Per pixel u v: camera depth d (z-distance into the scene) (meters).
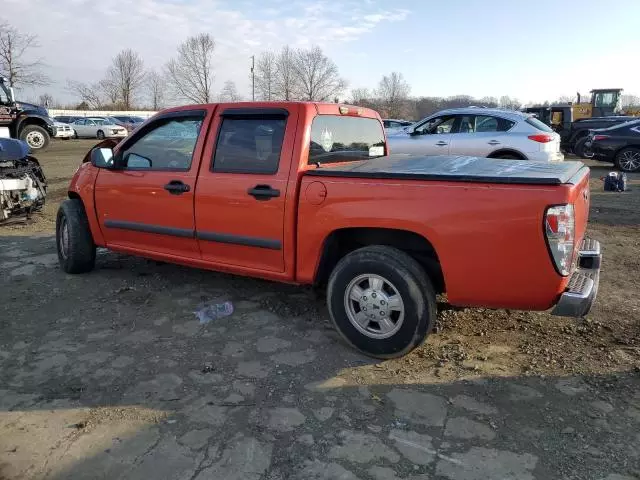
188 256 4.54
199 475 2.50
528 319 4.27
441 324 4.19
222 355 3.71
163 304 4.65
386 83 63.34
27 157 8.51
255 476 2.49
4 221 8.12
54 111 59.81
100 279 5.34
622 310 4.41
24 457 2.63
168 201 4.49
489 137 10.03
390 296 3.50
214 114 4.29
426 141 10.51
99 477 2.49
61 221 5.46
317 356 3.69
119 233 5.01
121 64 70.75
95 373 3.47
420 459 2.60
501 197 3.09
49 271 5.62
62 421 2.94
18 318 4.36
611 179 11.61
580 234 3.46
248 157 4.07
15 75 49.75
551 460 2.58
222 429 2.86
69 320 4.32
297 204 3.78
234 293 4.91
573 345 3.80
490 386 3.26
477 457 2.61
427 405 3.06
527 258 3.07
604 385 3.24
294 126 3.87
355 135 4.69
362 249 3.59
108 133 35.81
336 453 2.65
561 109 21.66
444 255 3.28
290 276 3.95
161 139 4.64
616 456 2.60
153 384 3.32
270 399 3.14
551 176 3.12
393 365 3.55
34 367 3.55
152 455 2.64
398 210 3.37
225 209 4.13
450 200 3.22
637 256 6.15
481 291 3.25
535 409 3.01
